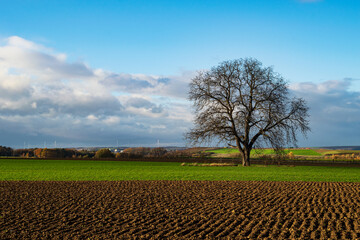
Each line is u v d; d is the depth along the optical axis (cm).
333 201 1745
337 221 1250
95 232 1117
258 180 2967
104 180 3006
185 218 1341
